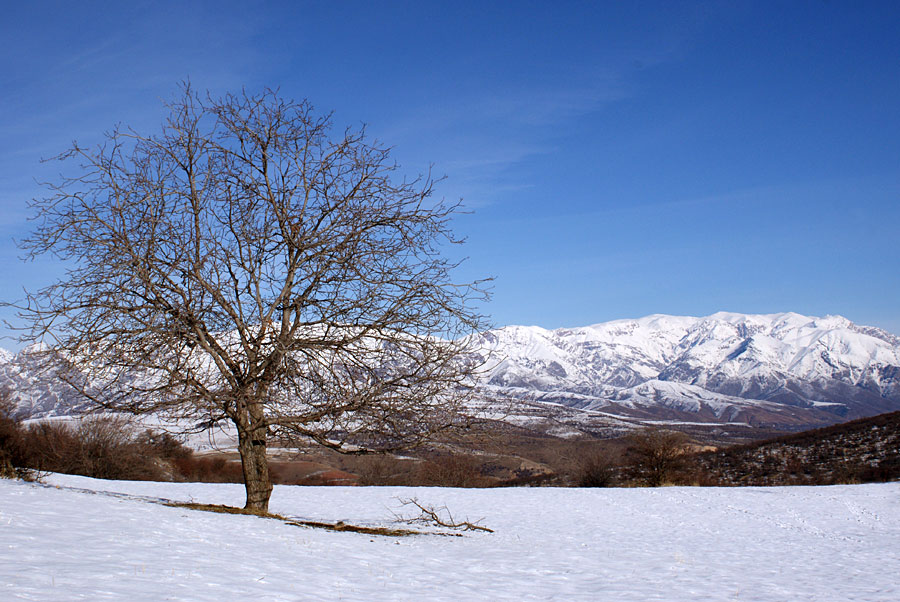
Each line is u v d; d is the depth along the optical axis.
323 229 15.69
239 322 15.12
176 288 14.46
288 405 15.55
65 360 13.55
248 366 15.44
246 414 16.05
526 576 13.55
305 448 16.42
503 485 58.72
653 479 58.12
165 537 11.59
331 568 10.98
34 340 13.44
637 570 16.42
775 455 75.50
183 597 6.92
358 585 9.70
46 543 9.32
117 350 13.88
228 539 12.50
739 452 79.31
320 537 15.00
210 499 31.36
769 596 13.51
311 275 15.09
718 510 35.94
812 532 28.81
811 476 64.62
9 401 17.89
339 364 15.34
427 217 15.63
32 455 33.69
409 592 9.67
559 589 12.20
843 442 75.69
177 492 34.31
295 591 8.37
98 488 30.77
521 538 22.64
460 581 11.68
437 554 15.34
